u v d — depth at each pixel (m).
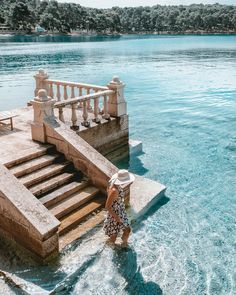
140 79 34.62
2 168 7.59
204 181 11.42
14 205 6.89
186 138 16.17
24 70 40.22
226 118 19.81
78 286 6.46
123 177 6.88
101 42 115.31
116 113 12.87
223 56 62.38
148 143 15.44
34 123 10.26
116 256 7.30
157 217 9.02
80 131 11.11
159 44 107.38
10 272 6.62
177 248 7.74
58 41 113.69
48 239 6.77
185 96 26.28
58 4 171.25
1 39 115.19
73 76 35.25
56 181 8.92
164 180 11.48
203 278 6.84
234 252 7.65
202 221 8.90
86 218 8.38
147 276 6.83
